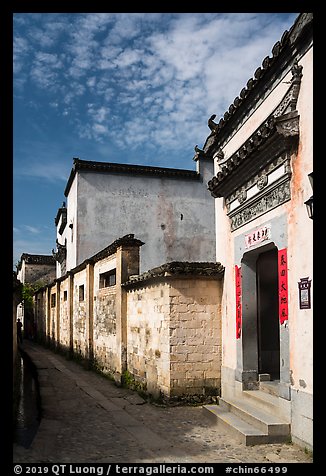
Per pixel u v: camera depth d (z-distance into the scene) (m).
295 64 7.40
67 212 24.75
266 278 10.03
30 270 42.53
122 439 7.35
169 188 22.34
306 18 6.88
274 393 8.67
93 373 15.59
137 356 12.19
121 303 13.27
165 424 8.53
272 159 8.04
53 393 11.33
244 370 9.38
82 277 18.80
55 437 7.28
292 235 7.44
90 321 17.09
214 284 10.72
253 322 9.50
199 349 10.45
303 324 7.01
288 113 7.27
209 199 22.78
